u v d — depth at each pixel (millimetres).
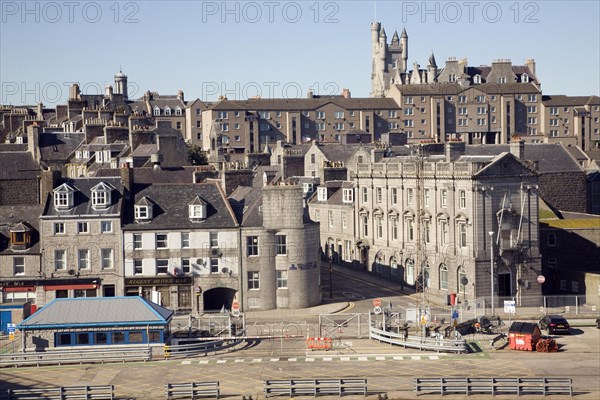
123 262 107625
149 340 90375
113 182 112125
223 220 109438
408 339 93062
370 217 138125
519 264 112750
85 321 89688
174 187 112500
